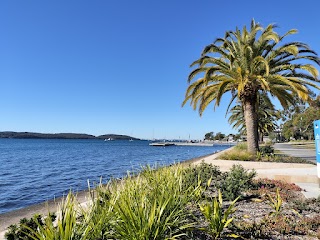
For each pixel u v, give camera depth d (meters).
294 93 21.05
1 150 76.88
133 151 74.94
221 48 20.41
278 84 20.22
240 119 59.91
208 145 157.50
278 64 20.00
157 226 3.54
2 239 4.44
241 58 19.81
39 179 19.89
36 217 3.90
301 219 5.20
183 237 4.04
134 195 4.69
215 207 4.22
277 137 117.00
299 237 4.35
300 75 20.02
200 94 20.95
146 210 3.91
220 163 17.58
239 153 19.91
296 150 42.03
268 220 4.95
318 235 4.30
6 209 10.75
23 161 38.47
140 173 7.08
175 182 6.13
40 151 71.75
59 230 3.21
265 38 18.67
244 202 6.57
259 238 4.25
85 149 87.12
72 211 3.63
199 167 9.58
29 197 13.13
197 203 5.46
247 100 20.86
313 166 15.89
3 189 15.52
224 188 7.07
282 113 79.06
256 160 18.14
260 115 49.94
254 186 8.36
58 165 31.73
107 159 41.38
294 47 17.53
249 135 20.84
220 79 20.41
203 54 19.42
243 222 4.86
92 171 24.61
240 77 18.67
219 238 4.14
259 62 18.97
